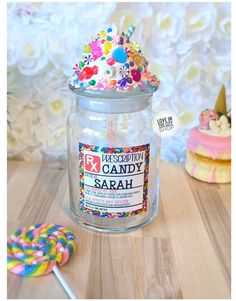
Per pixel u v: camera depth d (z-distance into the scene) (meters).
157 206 0.71
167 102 0.85
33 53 0.81
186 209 0.71
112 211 0.63
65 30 0.79
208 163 0.78
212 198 0.75
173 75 0.83
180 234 0.63
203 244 0.61
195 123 0.87
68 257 0.56
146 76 0.60
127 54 0.57
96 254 0.58
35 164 0.87
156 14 0.79
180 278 0.53
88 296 0.50
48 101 0.85
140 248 0.60
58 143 0.88
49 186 0.78
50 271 0.53
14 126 0.87
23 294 0.50
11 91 0.84
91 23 0.79
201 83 0.84
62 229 0.62
